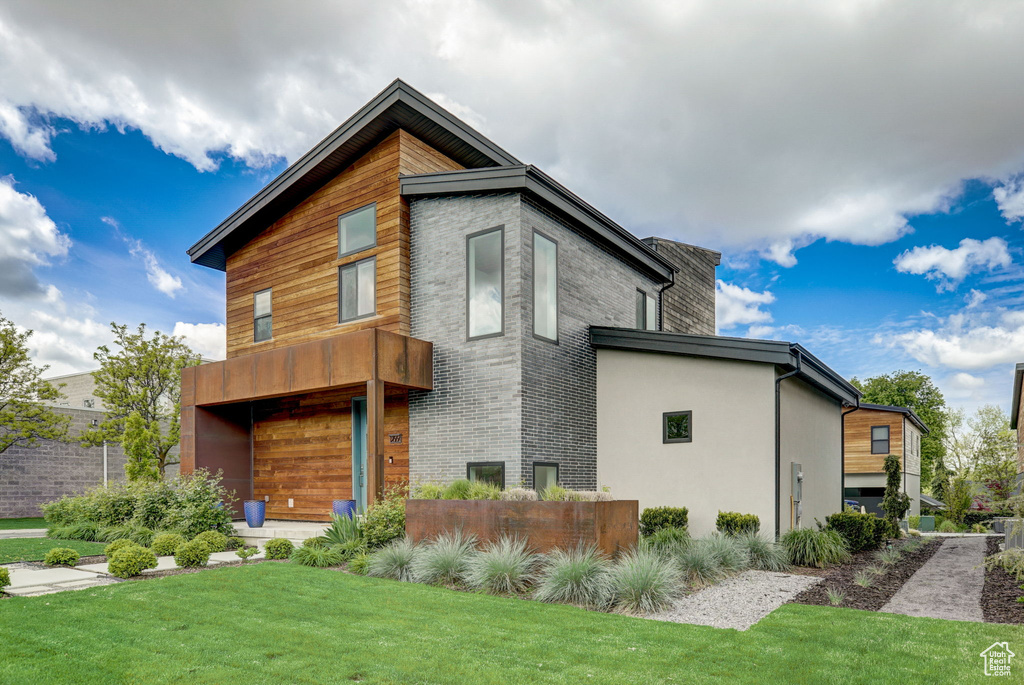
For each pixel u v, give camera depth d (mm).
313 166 13133
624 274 15039
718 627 6078
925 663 4973
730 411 11305
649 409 12297
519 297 11172
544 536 8219
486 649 5223
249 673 4609
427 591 7379
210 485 13008
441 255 12188
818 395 14023
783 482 11055
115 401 21703
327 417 13867
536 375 11406
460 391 11695
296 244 14156
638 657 5094
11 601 6445
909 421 27391
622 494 12422
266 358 12711
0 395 19766
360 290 12891
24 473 19812
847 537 11352
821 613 6574
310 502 13953
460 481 9930
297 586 7512
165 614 6129
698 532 11406
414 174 12539
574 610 6555
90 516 13281
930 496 38312
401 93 11609
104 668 4617
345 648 5203
